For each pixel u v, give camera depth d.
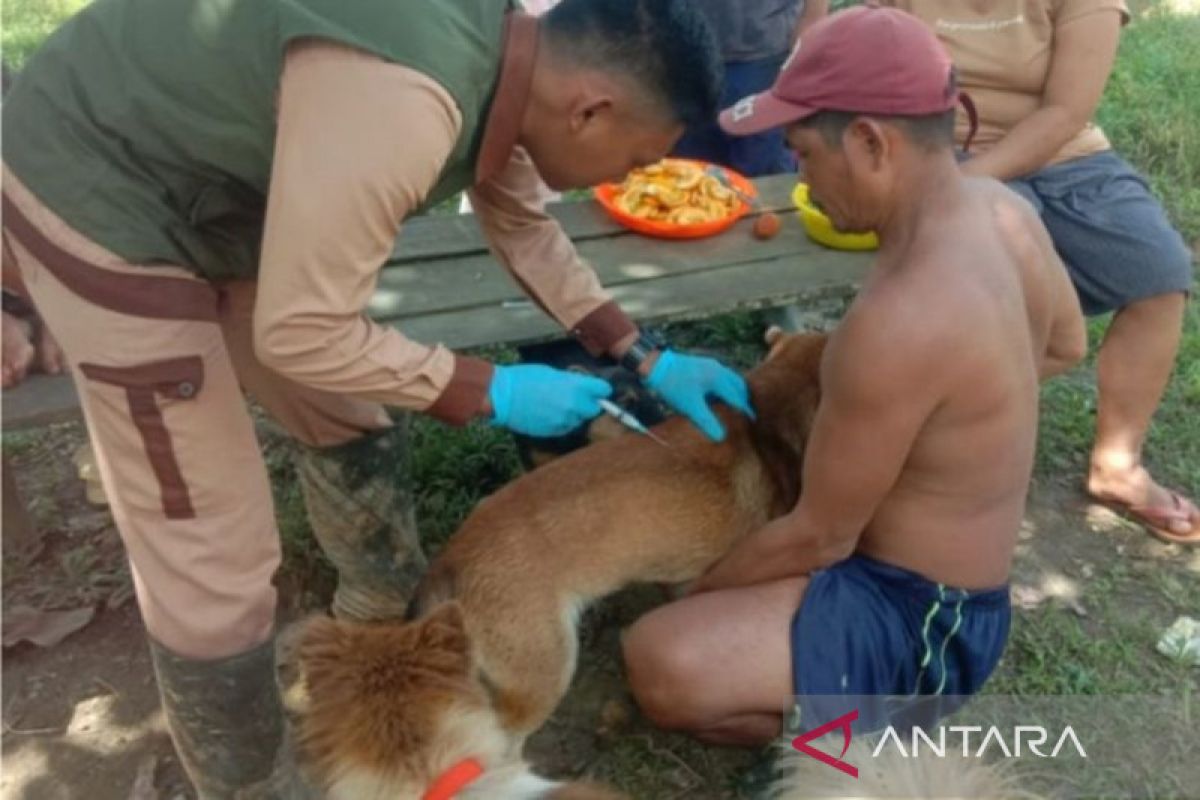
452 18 1.84
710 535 2.75
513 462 3.71
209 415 2.08
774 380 2.87
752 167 4.60
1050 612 3.21
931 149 2.12
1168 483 3.74
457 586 2.53
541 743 2.89
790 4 4.46
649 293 3.28
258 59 1.88
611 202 3.72
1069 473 3.78
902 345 2.10
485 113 1.95
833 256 3.54
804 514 2.42
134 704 2.95
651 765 2.82
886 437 2.20
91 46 2.01
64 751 2.83
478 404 2.18
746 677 2.48
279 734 2.38
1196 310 4.54
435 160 1.83
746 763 2.81
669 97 1.94
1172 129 5.73
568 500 2.63
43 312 2.08
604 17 1.89
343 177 1.76
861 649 2.45
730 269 3.44
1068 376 4.21
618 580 2.71
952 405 2.20
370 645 2.05
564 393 2.25
